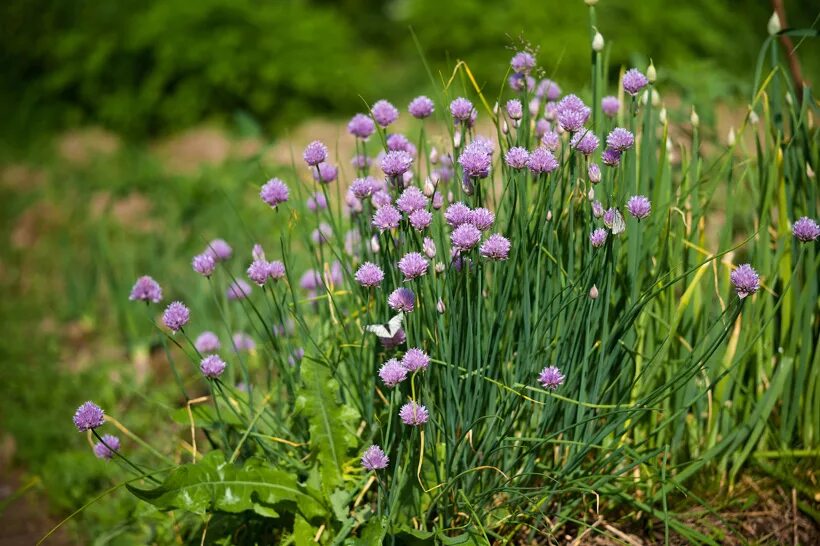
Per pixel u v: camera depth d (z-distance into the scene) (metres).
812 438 2.35
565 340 2.05
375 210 2.26
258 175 4.24
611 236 1.91
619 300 2.18
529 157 1.89
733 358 2.25
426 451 2.03
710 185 2.48
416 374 2.02
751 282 1.82
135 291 2.21
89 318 4.18
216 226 4.52
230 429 2.37
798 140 2.29
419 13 7.80
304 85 7.11
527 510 2.05
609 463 2.12
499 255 1.78
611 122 2.29
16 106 7.61
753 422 2.25
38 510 2.91
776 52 2.23
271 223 4.37
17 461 3.24
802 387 2.30
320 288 2.40
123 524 2.53
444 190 2.29
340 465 2.11
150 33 7.13
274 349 2.28
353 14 9.52
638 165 2.30
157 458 2.86
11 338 3.93
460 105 2.01
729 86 3.31
